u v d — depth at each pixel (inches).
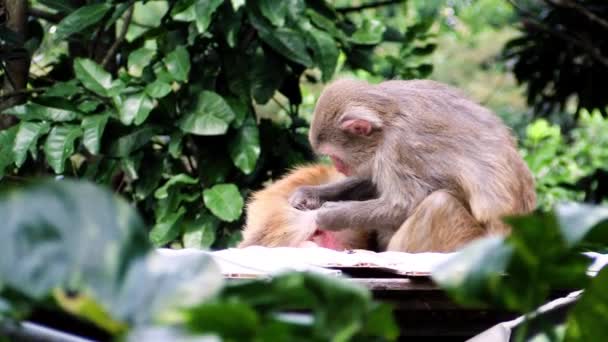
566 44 740.7
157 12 934.4
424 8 1097.4
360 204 442.3
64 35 546.3
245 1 538.9
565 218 139.6
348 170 462.6
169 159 560.7
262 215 454.0
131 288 125.0
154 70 541.0
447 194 430.3
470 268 138.4
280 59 559.8
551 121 1047.6
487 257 138.9
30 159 568.7
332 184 464.4
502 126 455.2
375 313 139.0
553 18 743.1
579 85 748.6
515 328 236.8
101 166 540.4
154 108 535.2
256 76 554.6
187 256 135.6
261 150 574.2
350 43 590.9
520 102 1256.8
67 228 124.6
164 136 565.0
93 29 596.7
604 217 139.3
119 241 125.9
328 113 461.7
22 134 514.0
